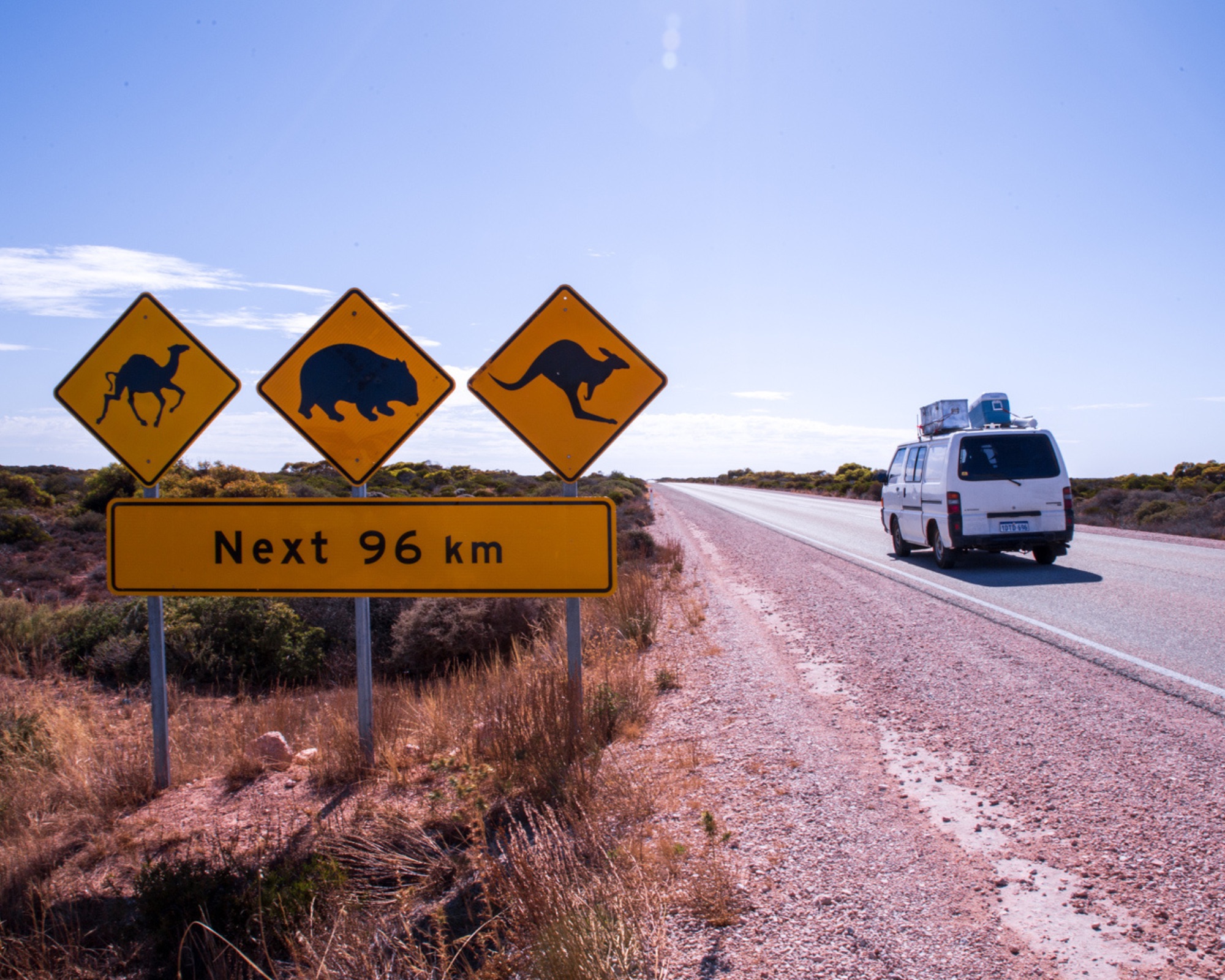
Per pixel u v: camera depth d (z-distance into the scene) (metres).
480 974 2.91
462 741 5.56
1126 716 5.10
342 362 5.38
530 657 7.96
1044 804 3.88
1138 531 18.70
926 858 3.42
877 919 2.98
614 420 5.40
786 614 9.74
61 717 6.70
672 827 3.91
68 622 11.27
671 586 12.91
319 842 4.14
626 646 8.01
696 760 4.77
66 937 3.54
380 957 3.07
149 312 5.43
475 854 3.78
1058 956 2.70
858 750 4.81
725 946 2.88
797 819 3.88
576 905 2.97
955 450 12.46
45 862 4.35
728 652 7.87
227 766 5.74
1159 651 6.76
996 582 11.20
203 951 3.27
